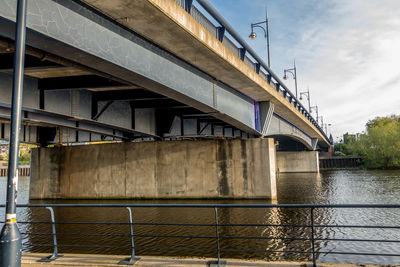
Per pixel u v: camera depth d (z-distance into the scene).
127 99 17.83
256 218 18.84
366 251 12.79
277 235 14.98
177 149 28.20
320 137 72.81
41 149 31.45
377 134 84.00
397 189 35.41
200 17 14.04
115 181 29.05
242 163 26.89
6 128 25.25
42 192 30.72
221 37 15.66
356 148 100.06
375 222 18.03
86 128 23.17
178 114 24.86
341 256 12.07
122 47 10.62
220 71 17.00
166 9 10.08
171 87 13.60
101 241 14.12
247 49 18.62
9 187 4.74
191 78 15.63
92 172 29.77
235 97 22.06
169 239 14.30
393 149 78.88
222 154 27.36
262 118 26.72
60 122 20.77
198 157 27.72
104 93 18.03
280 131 36.09
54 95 15.28
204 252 12.28
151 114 23.88
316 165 79.25
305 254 12.18
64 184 30.38
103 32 9.79
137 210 22.81
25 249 12.95
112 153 29.56
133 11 9.77
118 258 6.30
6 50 10.31
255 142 26.83
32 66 11.21
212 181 27.19
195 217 19.45
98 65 10.32
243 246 13.07
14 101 4.84
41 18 7.66
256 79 20.06
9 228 4.67
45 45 8.45
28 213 22.25
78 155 30.45
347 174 66.50
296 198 28.48
